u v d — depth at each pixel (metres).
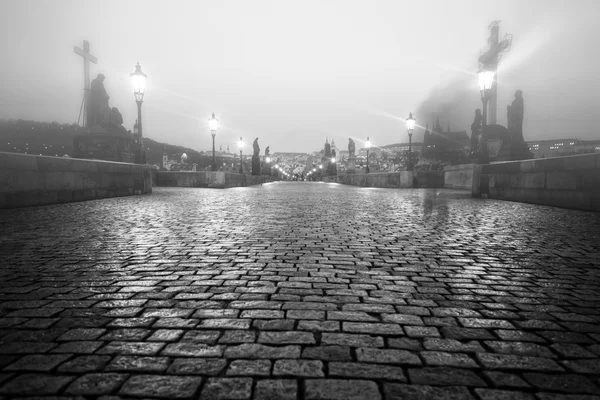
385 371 2.03
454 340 2.42
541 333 2.54
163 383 1.89
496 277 3.91
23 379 1.91
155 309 2.92
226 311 2.88
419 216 9.28
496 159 26.19
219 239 5.95
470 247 5.44
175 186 29.08
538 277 3.92
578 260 4.67
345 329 2.57
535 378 1.98
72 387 1.84
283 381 1.91
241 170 39.31
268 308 2.96
